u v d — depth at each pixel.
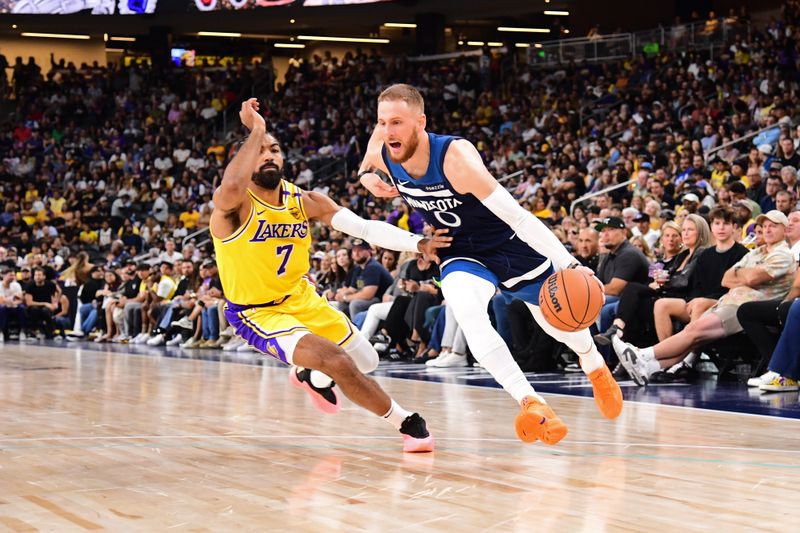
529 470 3.34
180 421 4.82
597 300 3.57
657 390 6.42
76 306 15.16
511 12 24.19
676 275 7.59
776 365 6.23
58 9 25.05
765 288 6.80
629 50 20.11
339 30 29.69
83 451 3.85
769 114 14.38
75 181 22.73
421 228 13.08
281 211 3.83
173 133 24.11
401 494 2.93
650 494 2.91
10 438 4.23
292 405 5.55
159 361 9.73
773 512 2.66
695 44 19.08
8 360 9.86
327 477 3.23
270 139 3.79
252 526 2.52
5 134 24.80
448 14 24.06
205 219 19.09
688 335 6.82
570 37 24.75
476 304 3.70
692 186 11.07
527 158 16.30
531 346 8.13
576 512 2.66
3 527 2.54
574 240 9.15
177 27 25.89
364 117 22.25
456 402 5.71
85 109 25.61
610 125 16.91
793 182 9.43
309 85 24.33
